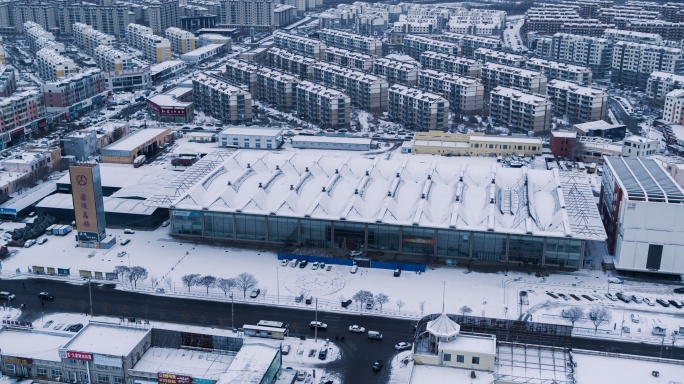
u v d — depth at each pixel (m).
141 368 199.50
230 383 185.25
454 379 173.50
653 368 176.62
